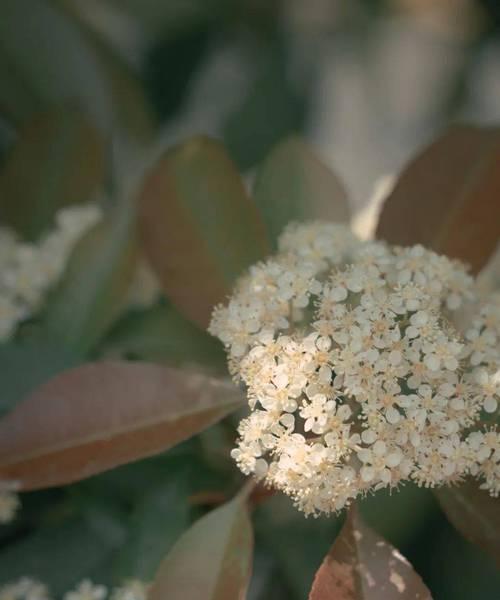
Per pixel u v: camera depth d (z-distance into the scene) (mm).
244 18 877
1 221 735
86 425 613
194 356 670
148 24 867
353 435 578
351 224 673
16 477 609
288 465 576
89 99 782
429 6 901
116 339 680
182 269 652
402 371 582
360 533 598
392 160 986
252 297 599
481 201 646
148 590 607
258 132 858
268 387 581
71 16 775
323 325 586
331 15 901
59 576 663
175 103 873
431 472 578
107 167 766
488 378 584
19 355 665
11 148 729
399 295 592
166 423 616
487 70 953
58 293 688
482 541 602
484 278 690
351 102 1020
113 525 673
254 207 647
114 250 692
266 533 688
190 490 650
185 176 651
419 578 590
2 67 775
